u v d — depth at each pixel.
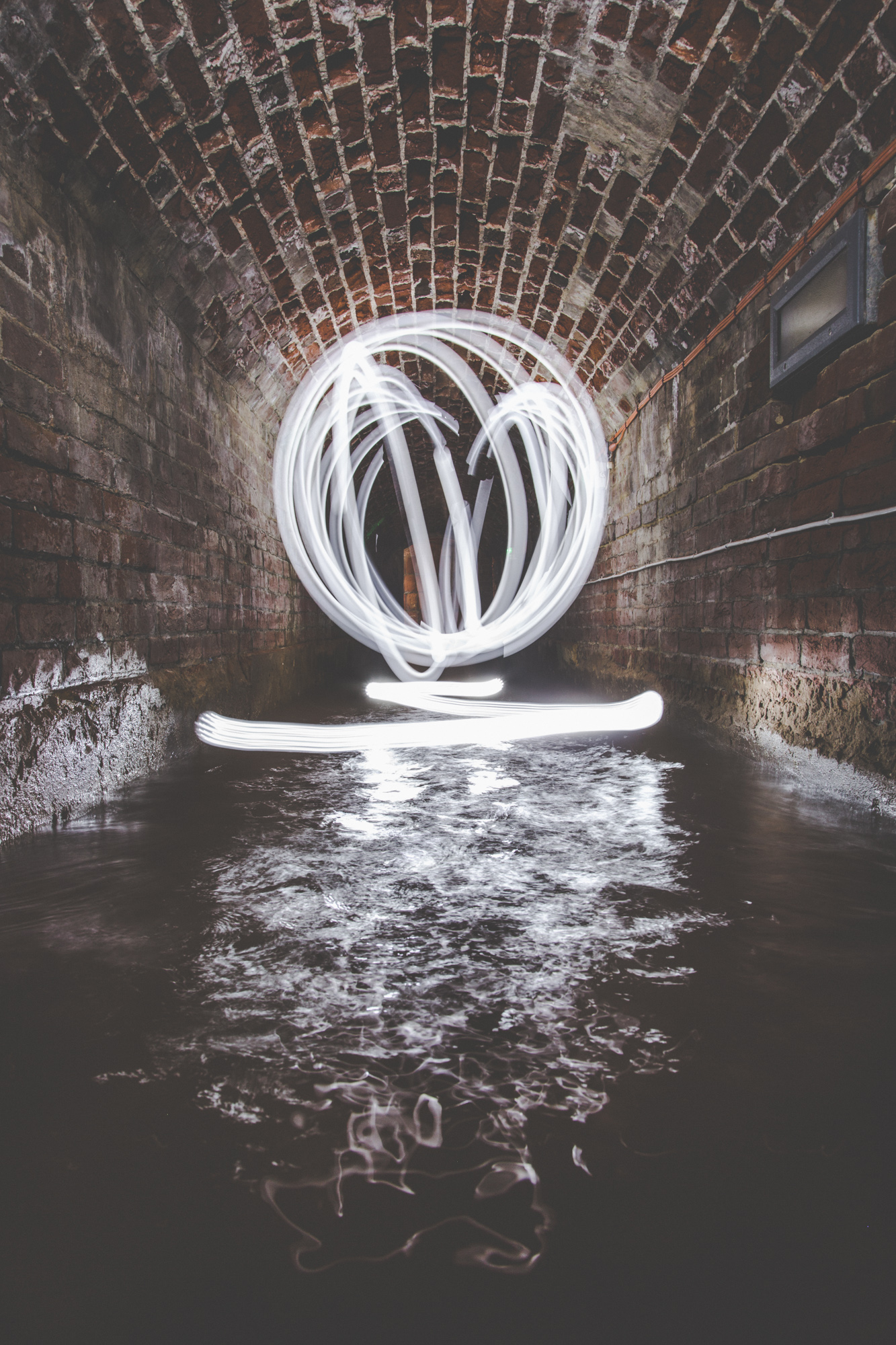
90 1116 1.48
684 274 5.88
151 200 4.47
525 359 9.52
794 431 4.57
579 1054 1.69
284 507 9.27
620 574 9.03
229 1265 1.13
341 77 4.68
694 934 2.36
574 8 4.32
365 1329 1.02
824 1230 1.19
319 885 2.83
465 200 6.36
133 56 3.73
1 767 3.20
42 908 2.60
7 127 3.30
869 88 3.63
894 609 3.57
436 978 2.07
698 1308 1.06
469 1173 1.32
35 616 3.44
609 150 5.29
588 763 5.36
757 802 4.11
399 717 8.22
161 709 4.96
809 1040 1.74
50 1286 1.10
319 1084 1.58
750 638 5.29
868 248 3.68
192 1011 1.90
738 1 3.84
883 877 2.87
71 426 3.81
